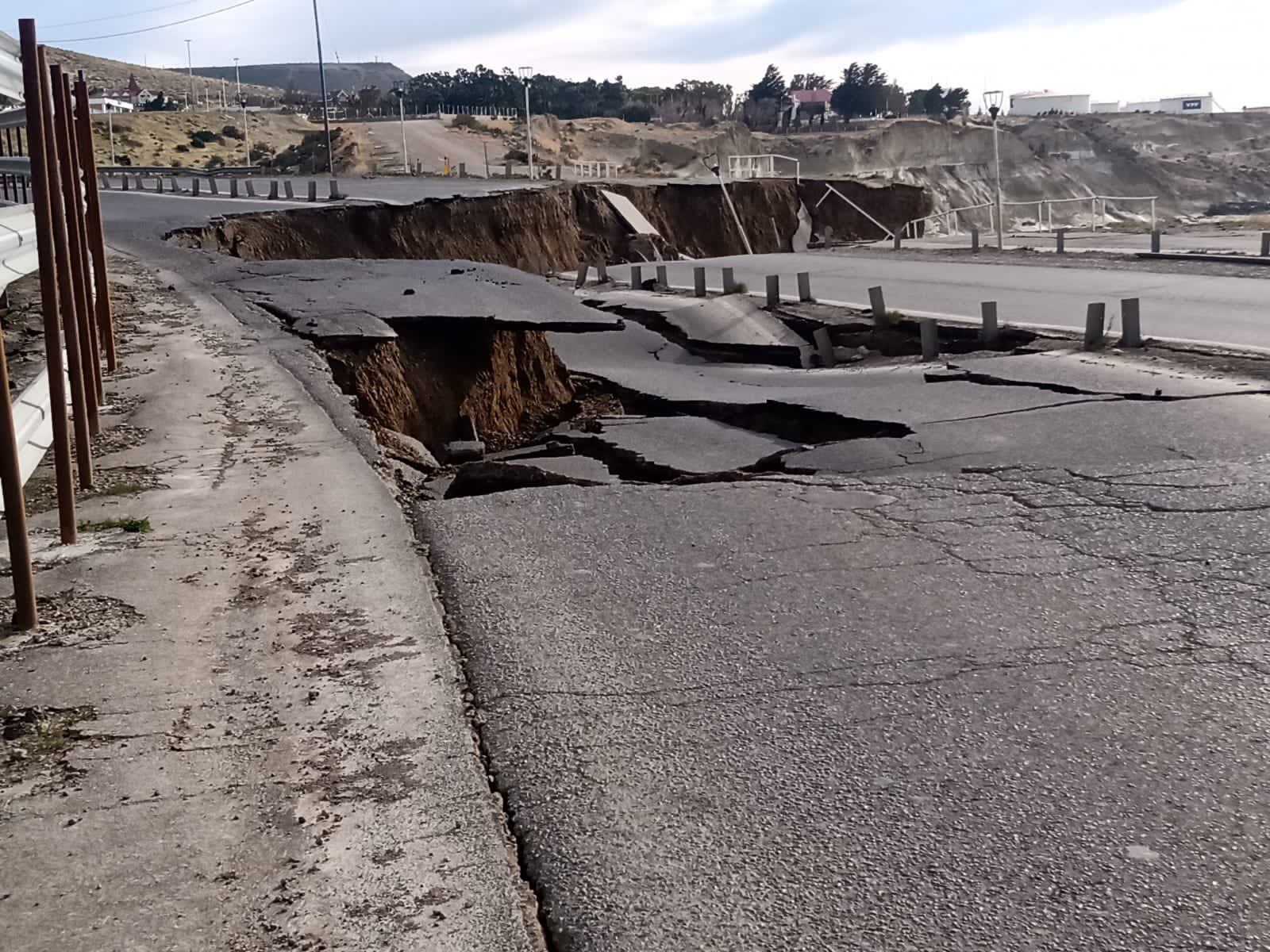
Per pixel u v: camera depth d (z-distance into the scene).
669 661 5.50
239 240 33.31
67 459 7.09
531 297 18.73
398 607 6.10
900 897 3.65
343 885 3.72
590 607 6.23
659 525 7.77
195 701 5.04
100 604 6.14
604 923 3.54
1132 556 6.96
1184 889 3.68
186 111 135.00
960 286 25.06
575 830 4.06
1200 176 131.38
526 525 7.77
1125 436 10.27
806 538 7.47
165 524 7.57
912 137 126.06
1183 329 16.88
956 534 7.51
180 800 4.23
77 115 12.26
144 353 14.00
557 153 107.12
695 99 177.75
